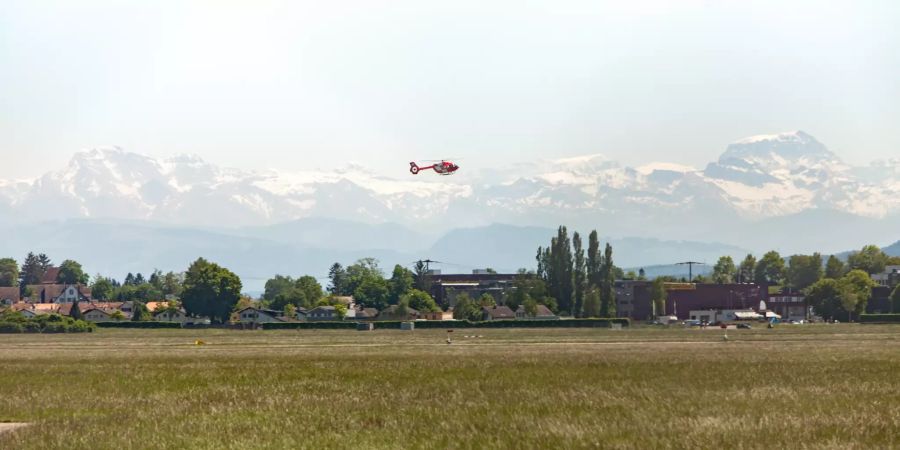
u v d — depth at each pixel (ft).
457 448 390.21
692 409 489.67
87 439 424.05
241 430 445.78
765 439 397.39
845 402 515.50
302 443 410.52
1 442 422.41
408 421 465.47
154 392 639.76
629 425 435.53
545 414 482.28
